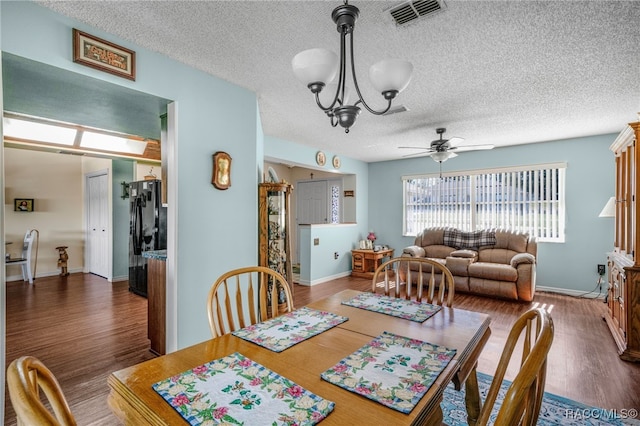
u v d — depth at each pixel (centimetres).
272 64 248
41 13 180
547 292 499
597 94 301
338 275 619
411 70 138
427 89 290
